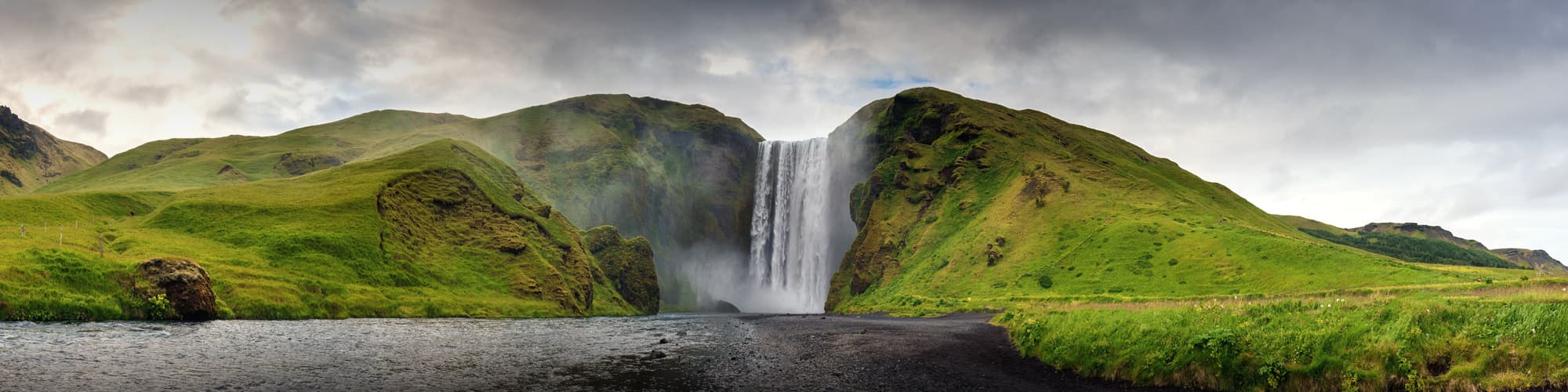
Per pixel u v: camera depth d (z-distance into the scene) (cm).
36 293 4719
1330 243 11169
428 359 3269
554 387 2562
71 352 3003
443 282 10319
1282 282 7956
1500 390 1917
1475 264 15575
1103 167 15425
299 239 9094
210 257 7856
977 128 17512
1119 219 11925
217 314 5819
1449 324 2189
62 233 7988
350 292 8019
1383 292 5781
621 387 2570
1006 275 11412
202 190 11594
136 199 12756
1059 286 10112
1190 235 10381
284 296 6862
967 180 16100
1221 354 2345
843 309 14075
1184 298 7556
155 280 5431
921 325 5900
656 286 16638
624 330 5775
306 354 3322
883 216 16225
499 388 2505
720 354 3681
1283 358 2238
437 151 14975
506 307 9906
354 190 11175
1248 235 9844
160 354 3094
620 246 16375
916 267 13988
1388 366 2086
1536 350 1991
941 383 2698
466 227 12256
